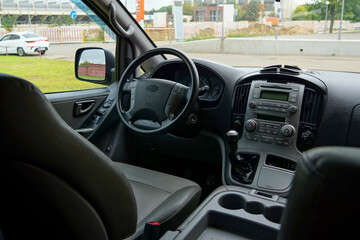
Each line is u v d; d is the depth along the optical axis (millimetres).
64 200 683
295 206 374
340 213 342
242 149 1697
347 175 326
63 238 741
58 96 1918
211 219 1217
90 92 2113
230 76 1855
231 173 1636
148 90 1718
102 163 730
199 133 1975
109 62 2279
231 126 1835
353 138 1519
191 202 1398
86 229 737
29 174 631
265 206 1287
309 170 349
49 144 626
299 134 1613
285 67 1774
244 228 1176
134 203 841
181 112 1607
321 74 1731
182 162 2217
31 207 695
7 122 572
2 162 609
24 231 770
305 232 369
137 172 1658
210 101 1895
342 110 1540
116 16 2027
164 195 1420
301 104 1610
